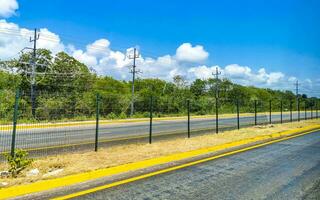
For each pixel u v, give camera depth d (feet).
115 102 100.99
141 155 29.43
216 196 18.02
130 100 118.62
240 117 127.75
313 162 28.53
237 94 253.65
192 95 182.80
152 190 19.04
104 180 21.24
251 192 18.90
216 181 21.38
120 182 20.76
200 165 26.66
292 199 17.63
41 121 48.26
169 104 139.44
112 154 29.84
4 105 53.98
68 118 61.67
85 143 40.96
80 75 144.25
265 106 209.87
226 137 45.16
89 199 17.08
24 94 44.78
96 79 156.87
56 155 30.22
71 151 33.60
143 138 47.80
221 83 254.47
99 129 63.77
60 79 135.64
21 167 22.86
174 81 186.09
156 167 25.59
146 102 126.52
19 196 17.40
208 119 110.73
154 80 214.28
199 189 19.38
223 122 92.94
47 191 18.47
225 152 33.65
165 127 72.38
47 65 129.59
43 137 47.47
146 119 101.40
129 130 63.10
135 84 212.23
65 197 17.37
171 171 24.25
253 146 38.63
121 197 17.54
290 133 55.62
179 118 114.52
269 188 19.80
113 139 46.26
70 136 49.78
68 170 22.77
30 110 45.88
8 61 127.95
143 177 22.20
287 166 26.63
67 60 141.38
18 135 48.47
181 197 17.75
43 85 129.08
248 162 28.19
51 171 23.24
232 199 17.53
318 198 17.87
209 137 44.93
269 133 51.65
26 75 124.26
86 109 73.00
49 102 49.93
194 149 33.81
